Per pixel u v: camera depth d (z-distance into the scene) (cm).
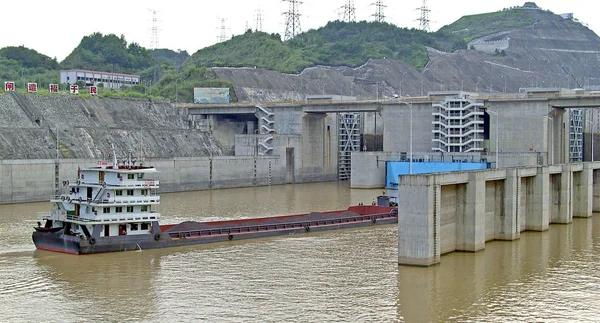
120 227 9806
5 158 16938
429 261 8644
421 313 6788
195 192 19175
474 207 9462
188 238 10300
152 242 9962
